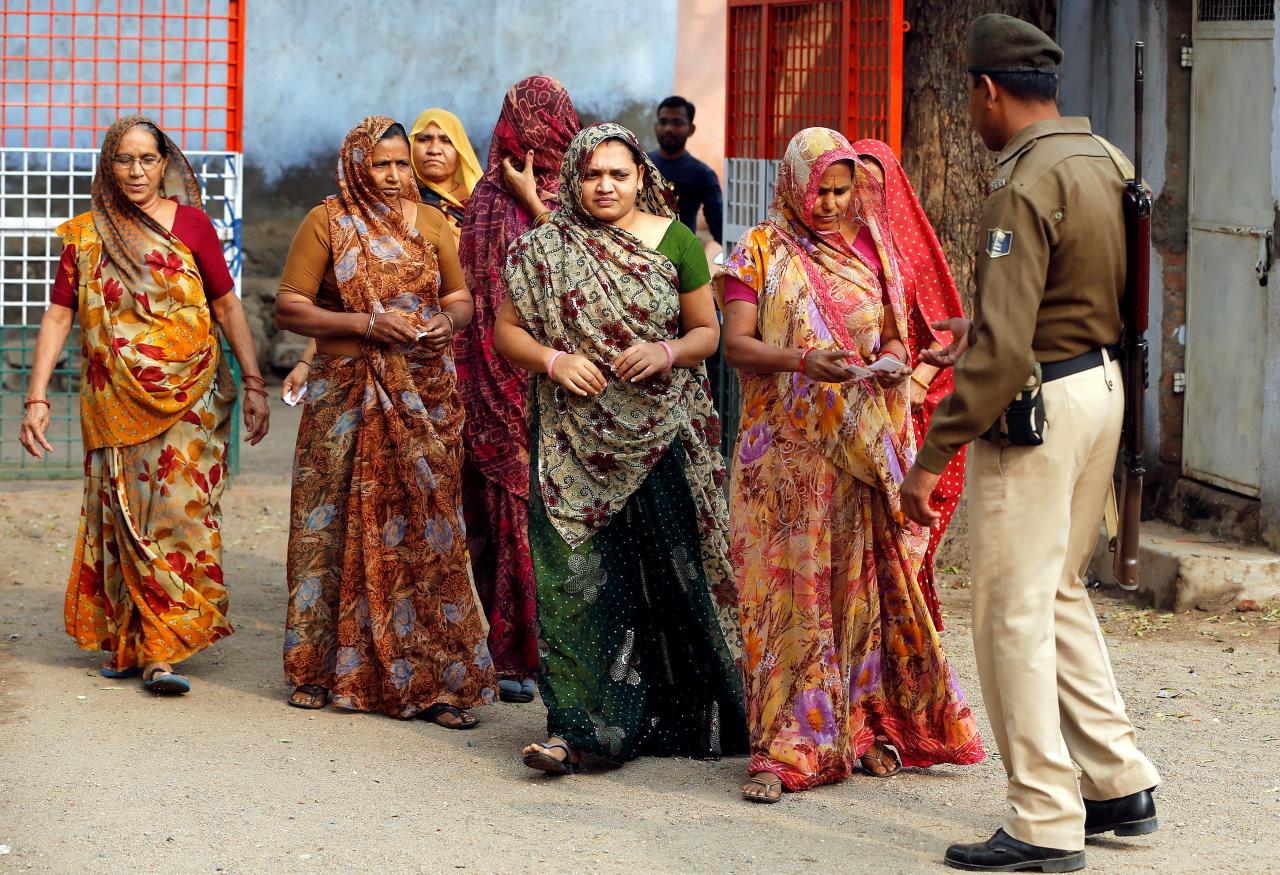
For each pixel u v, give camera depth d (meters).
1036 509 4.55
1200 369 8.65
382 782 5.50
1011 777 4.68
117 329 6.39
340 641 6.29
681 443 5.62
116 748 5.78
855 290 5.39
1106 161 4.57
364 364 6.21
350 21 13.44
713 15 13.93
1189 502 8.62
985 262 4.47
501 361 6.66
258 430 6.70
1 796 5.25
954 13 8.45
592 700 5.56
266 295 13.72
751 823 5.10
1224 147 8.39
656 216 5.73
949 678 5.49
